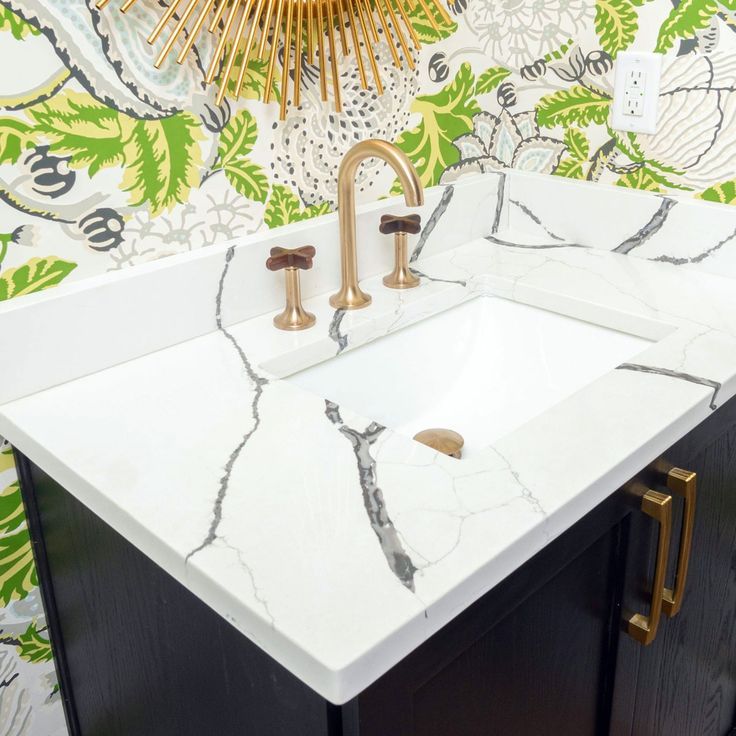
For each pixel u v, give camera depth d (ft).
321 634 2.15
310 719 2.39
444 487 2.73
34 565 3.76
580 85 4.63
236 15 3.61
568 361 4.27
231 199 3.89
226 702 2.80
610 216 4.70
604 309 4.04
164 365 3.59
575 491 2.69
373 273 4.51
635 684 3.66
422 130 4.62
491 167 5.13
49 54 3.15
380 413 4.17
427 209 4.65
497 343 4.53
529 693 3.02
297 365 3.75
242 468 2.86
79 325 3.40
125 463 2.91
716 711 4.66
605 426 3.05
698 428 3.39
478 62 4.77
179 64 3.52
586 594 3.16
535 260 4.70
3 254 3.26
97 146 3.38
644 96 4.39
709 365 3.45
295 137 4.04
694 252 4.42
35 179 3.26
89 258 3.50
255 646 2.51
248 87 3.77
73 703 4.07
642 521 3.27
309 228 4.11
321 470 2.84
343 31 4.02
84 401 3.31
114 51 3.31
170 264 3.64
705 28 4.08
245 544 2.50
